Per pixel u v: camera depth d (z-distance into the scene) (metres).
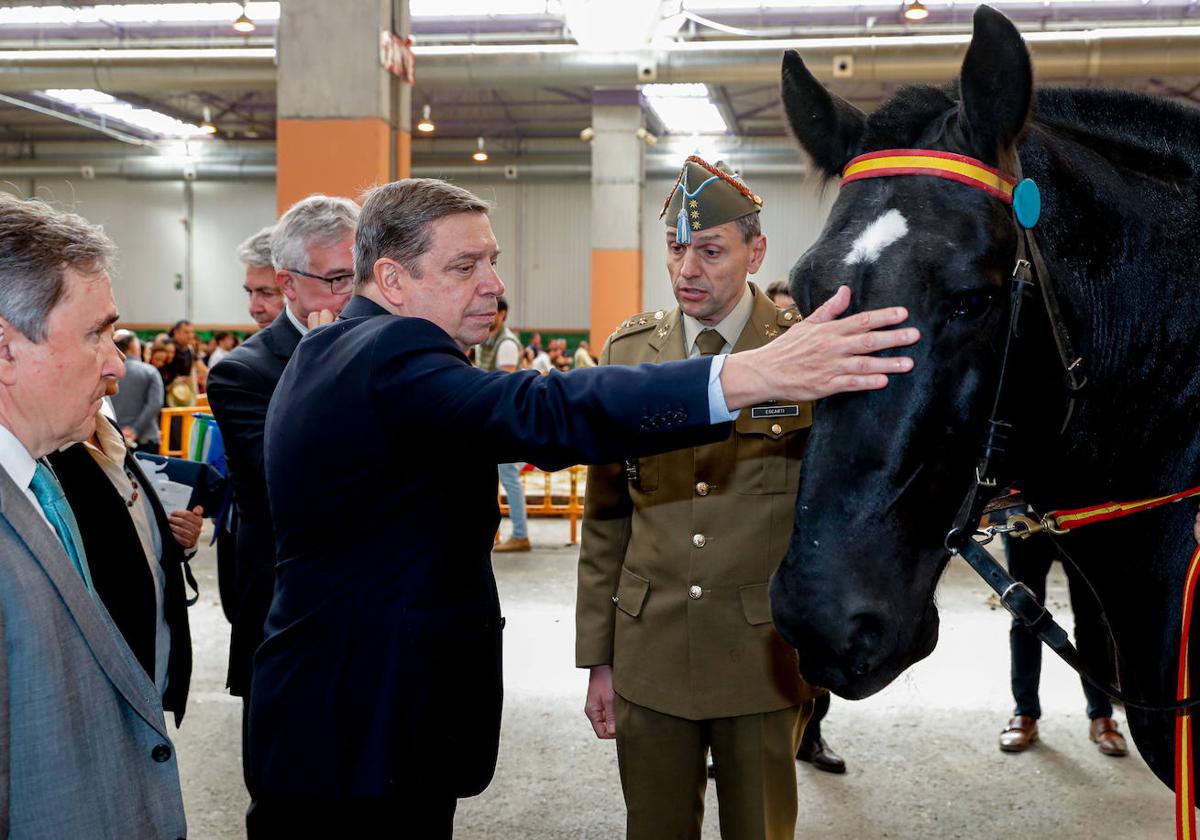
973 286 1.28
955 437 1.31
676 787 2.03
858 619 1.28
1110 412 1.54
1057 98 1.66
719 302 1.98
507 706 4.12
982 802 3.24
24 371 1.22
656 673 1.99
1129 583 1.64
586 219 22.48
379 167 8.16
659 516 2.01
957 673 4.45
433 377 1.41
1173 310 1.54
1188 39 10.91
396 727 1.46
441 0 13.34
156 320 23.27
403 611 1.48
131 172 22.62
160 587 2.00
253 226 23.00
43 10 13.90
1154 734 1.66
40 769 1.17
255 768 1.54
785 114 1.54
